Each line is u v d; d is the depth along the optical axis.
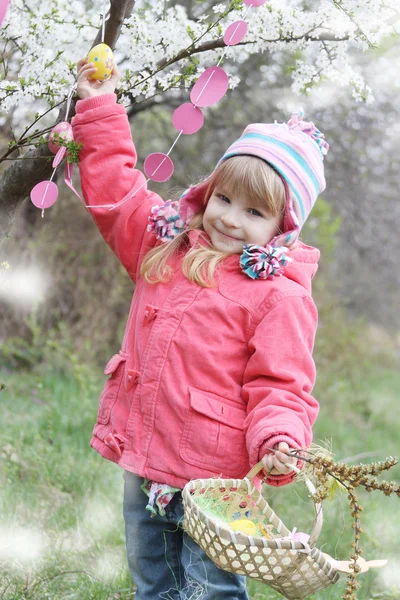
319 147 2.49
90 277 7.52
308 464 2.09
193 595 2.21
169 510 2.28
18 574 2.88
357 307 14.30
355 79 2.62
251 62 6.77
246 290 2.27
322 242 8.64
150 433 2.23
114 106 2.40
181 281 2.34
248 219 2.30
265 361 2.18
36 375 6.45
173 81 2.44
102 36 2.33
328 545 3.82
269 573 1.87
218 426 2.18
